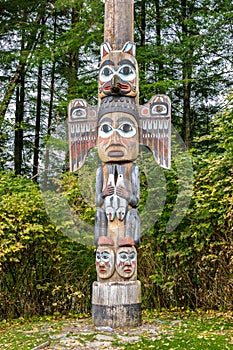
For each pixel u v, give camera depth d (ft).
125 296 15.48
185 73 36.19
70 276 20.51
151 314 18.94
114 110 16.29
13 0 37.45
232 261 17.66
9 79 42.93
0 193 20.88
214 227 18.57
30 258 19.83
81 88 33.91
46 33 38.40
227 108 19.33
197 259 19.34
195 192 19.06
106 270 15.72
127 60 16.74
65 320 18.75
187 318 17.71
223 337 14.05
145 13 40.09
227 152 18.71
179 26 42.78
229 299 18.53
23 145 48.98
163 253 19.81
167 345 13.11
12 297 19.62
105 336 14.23
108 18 17.56
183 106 40.88
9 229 18.75
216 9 38.27
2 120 36.78
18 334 15.61
